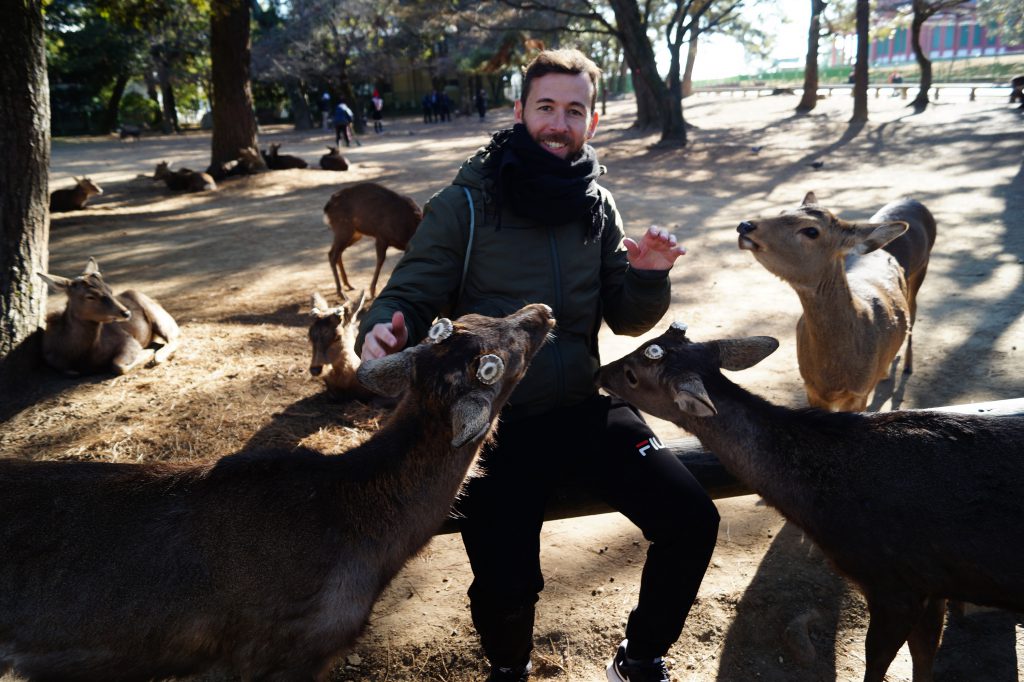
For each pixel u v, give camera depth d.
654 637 2.55
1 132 5.76
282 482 2.38
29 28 5.85
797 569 3.54
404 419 2.40
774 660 3.05
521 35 34.53
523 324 2.38
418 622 3.28
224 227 13.38
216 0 16.06
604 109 43.78
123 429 5.07
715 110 38.53
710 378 2.83
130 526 2.26
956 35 67.12
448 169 21.31
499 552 2.44
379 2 42.59
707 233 10.99
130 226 13.74
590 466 2.63
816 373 4.24
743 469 2.84
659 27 43.09
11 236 5.83
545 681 2.96
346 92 45.66
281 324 7.44
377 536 2.35
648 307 2.81
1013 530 2.44
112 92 48.31
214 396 5.59
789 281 4.02
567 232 2.72
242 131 20.61
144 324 6.51
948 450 2.62
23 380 5.80
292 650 2.30
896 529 2.57
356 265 10.07
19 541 2.22
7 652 2.21
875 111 30.91
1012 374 5.58
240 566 2.25
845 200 13.10
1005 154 17.38
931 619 2.75
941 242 9.52
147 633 2.23
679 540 2.50
